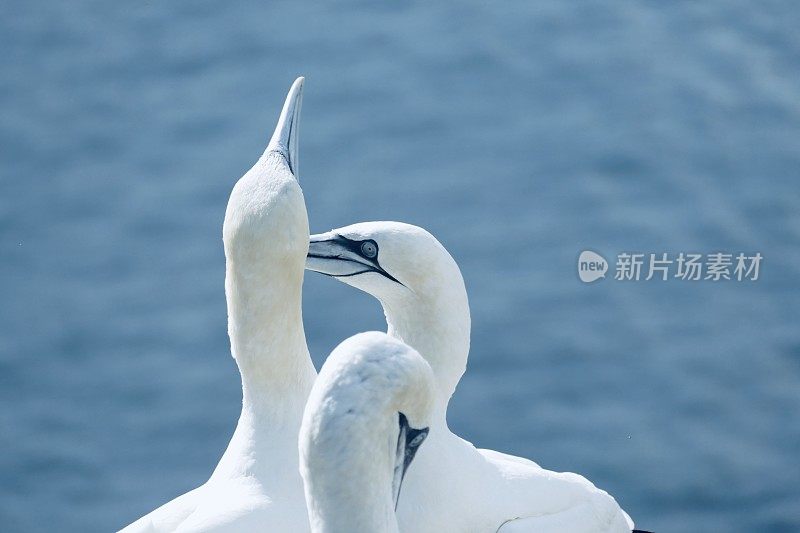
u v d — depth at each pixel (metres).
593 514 15.13
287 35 53.47
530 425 39.31
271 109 50.72
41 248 46.56
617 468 38.06
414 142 48.59
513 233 44.78
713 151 46.84
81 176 48.81
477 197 46.28
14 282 45.47
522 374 40.53
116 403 41.56
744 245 43.69
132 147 49.78
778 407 39.50
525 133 48.53
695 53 50.38
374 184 46.94
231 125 50.22
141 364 42.56
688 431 39.00
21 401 41.91
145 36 54.16
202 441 40.25
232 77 52.28
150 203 47.56
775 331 41.03
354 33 53.38
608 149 47.34
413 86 50.81
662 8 52.12
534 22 52.59
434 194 46.53
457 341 14.73
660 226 44.56
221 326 43.34
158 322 43.72
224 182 47.94
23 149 49.94
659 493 37.41
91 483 39.47
